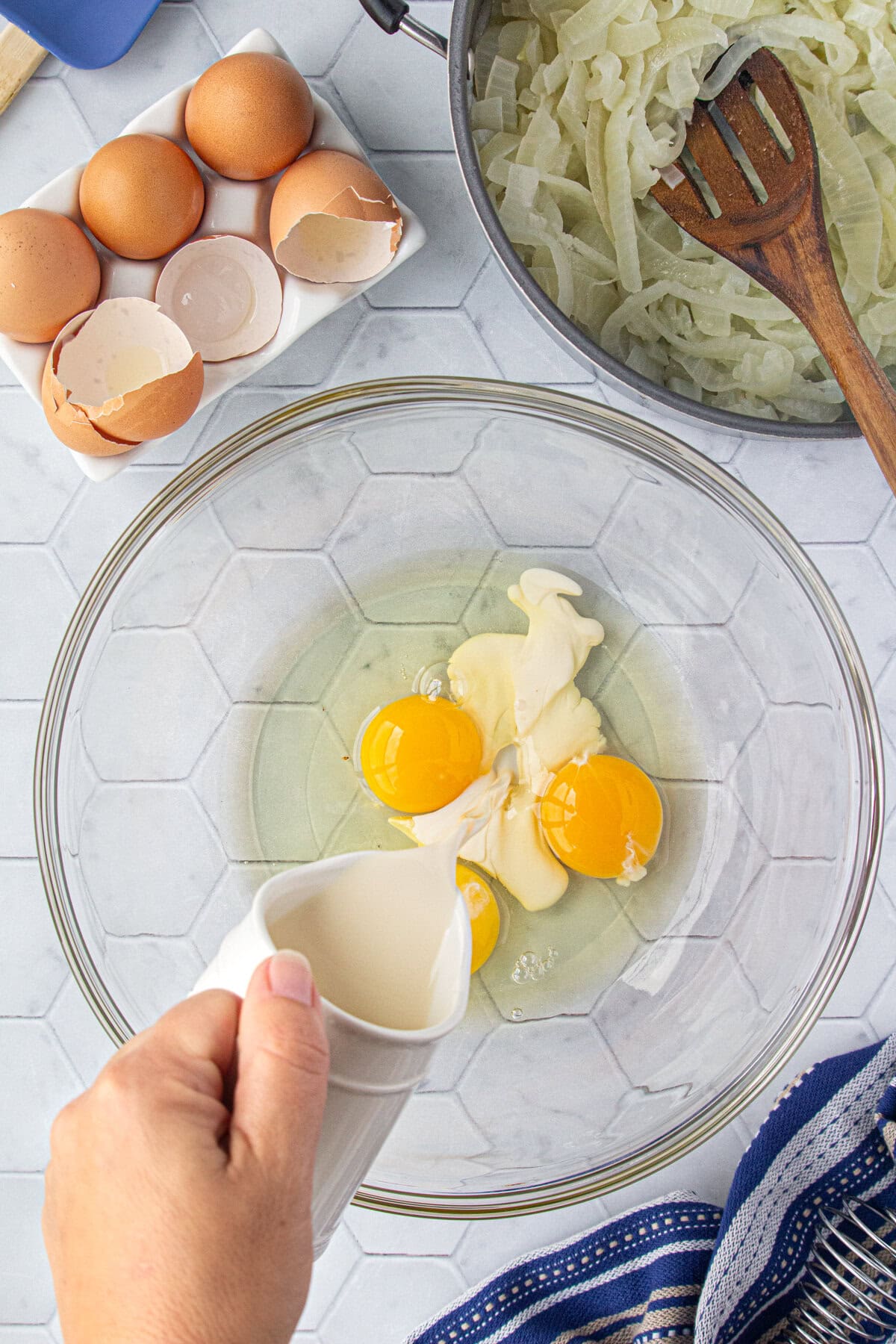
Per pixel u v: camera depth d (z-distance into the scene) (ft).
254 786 2.82
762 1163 2.77
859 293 2.68
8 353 2.60
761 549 2.74
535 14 2.62
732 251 2.59
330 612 2.84
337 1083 2.20
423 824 2.80
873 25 2.60
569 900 2.84
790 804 2.81
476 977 2.83
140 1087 2.16
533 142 2.63
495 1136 2.82
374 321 2.77
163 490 2.65
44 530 2.79
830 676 2.75
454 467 2.81
